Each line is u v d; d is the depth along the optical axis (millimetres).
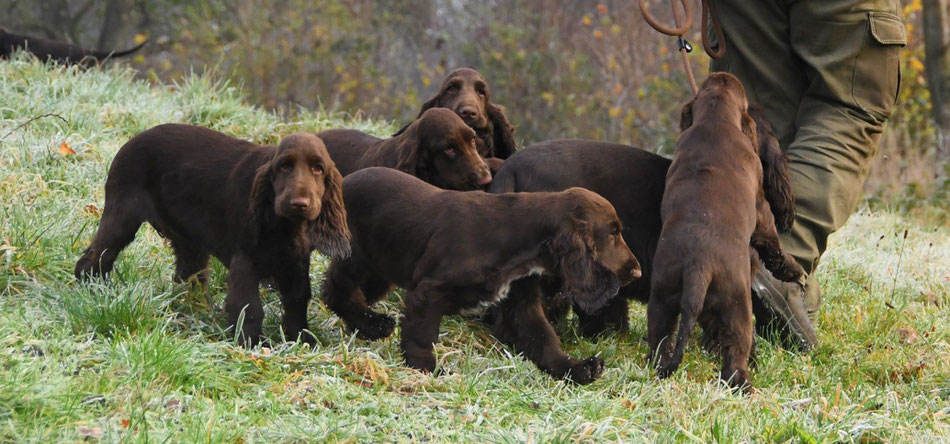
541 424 5973
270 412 5699
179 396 5648
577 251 6555
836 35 8625
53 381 5422
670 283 6922
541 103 26359
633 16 27016
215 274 8312
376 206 7160
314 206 6438
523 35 26688
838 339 8547
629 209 7836
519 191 7945
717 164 7242
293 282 7051
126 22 34375
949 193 17141
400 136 8484
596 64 27547
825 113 8750
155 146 7445
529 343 7020
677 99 25828
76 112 11547
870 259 11625
